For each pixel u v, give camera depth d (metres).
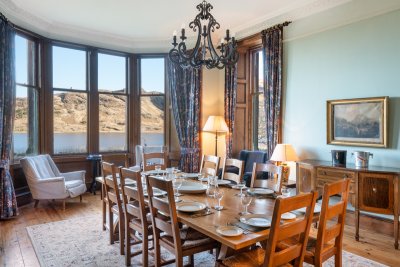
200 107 6.01
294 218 2.06
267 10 4.68
